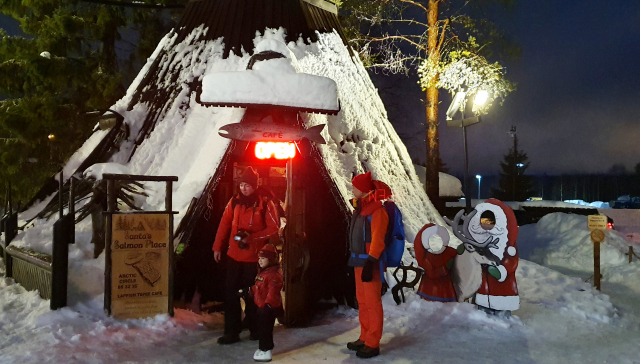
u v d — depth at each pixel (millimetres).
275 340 5324
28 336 5000
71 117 15594
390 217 4914
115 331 5242
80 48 16500
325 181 6336
